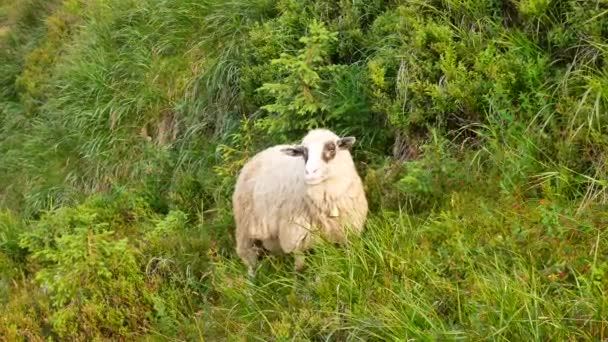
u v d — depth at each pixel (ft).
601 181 13.35
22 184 26.96
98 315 15.52
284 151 13.60
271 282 14.06
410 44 17.25
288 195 14.07
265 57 20.63
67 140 26.11
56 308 16.40
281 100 18.40
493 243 12.96
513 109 15.35
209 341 14.08
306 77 17.92
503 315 11.27
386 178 16.17
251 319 13.91
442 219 14.28
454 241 13.39
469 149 15.84
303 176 13.75
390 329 11.66
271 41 20.51
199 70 23.66
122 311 15.69
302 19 20.54
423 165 15.47
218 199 19.15
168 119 24.02
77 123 26.09
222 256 16.25
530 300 11.39
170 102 23.99
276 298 14.15
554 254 12.50
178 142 23.17
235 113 21.80
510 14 17.28
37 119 29.22
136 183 22.67
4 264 20.15
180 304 15.58
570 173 14.08
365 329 12.00
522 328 11.03
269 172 14.61
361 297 12.69
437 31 16.79
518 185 14.23
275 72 19.93
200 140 22.35
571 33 15.62
